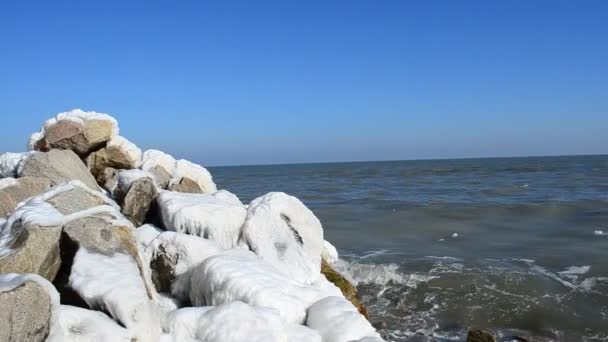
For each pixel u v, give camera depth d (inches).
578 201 1179.9
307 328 222.2
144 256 262.7
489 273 556.4
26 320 171.6
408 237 807.7
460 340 404.2
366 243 757.9
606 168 3065.9
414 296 497.4
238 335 198.5
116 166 427.5
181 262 270.4
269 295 233.8
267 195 325.7
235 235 307.1
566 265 594.6
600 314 450.0
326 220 999.0
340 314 229.6
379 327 430.0
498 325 434.6
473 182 2055.9
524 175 2481.5
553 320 440.8
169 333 204.7
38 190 317.1
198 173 443.5
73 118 408.5
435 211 1098.1
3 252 214.2
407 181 2274.9
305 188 1935.3
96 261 218.2
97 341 183.2
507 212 1059.9
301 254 309.9
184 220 300.0
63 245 228.2
